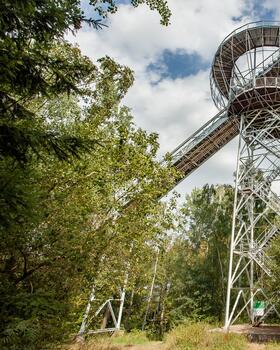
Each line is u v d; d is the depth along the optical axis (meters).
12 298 5.71
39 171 8.02
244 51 26.39
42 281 8.66
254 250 23.61
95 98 12.82
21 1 5.15
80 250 8.83
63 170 8.84
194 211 36.31
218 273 33.44
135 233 9.98
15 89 6.25
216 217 35.50
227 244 34.25
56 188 9.15
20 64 5.84
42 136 5.63
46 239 8.32
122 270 10.46
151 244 11.44
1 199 5.04
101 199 9.71
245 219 32.38
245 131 25.95
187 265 34.16
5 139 5.38
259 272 29.16
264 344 18.59
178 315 30.41
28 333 5.66
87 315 10.27
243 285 33.72
